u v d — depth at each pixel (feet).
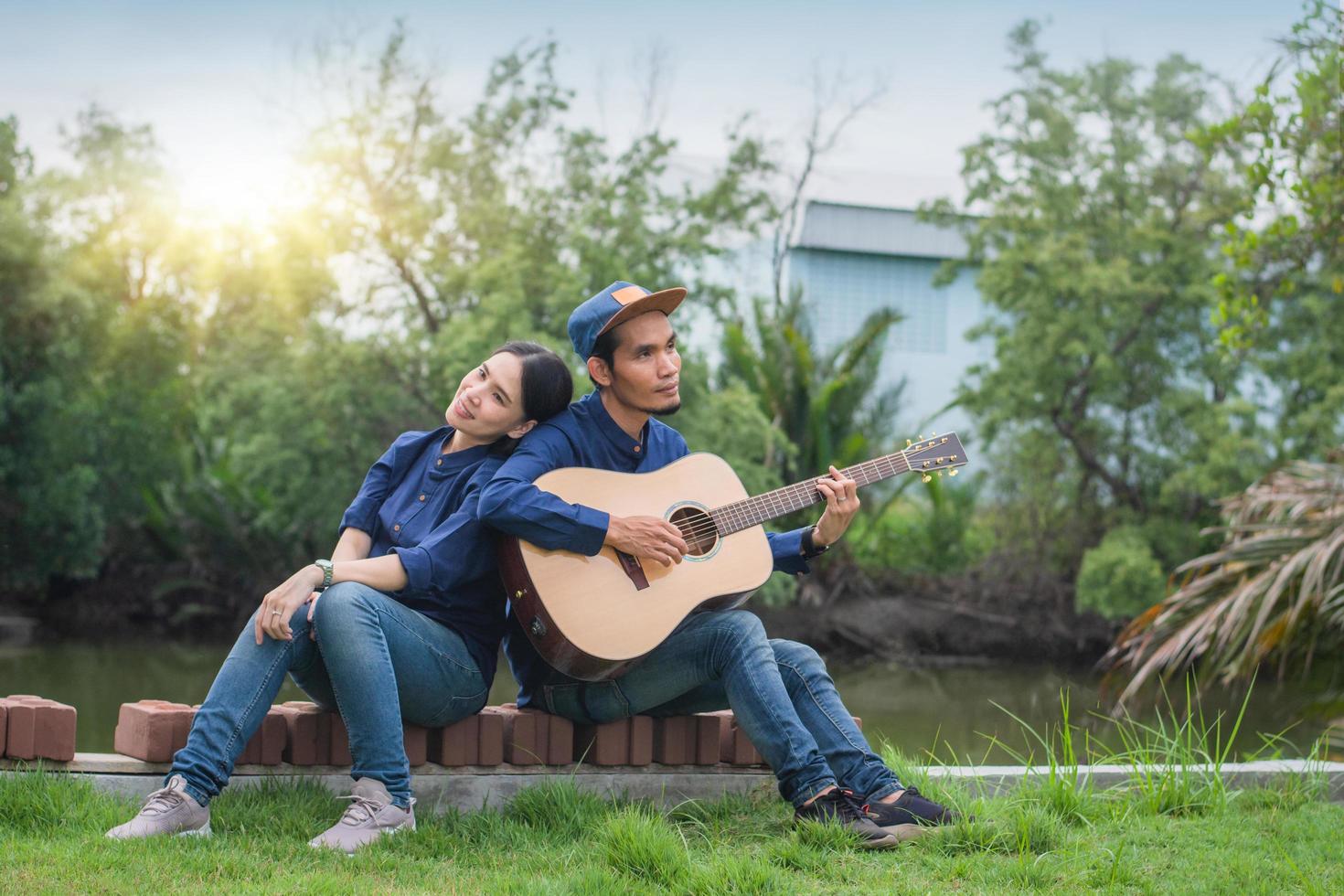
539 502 11.30
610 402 12.51
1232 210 58.34
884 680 54.90
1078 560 64.28
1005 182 63.31
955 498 68.54
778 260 76.02
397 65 62.64
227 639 71.05
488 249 63.16
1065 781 12.95
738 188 67.31
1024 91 63.10
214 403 68.03
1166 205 62.75
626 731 12.51
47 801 10.28
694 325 68.49
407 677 11.21
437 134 63.77
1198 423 60.08
